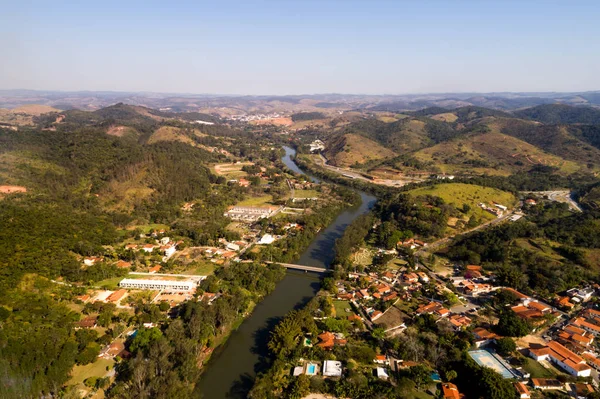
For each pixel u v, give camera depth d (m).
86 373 98.06
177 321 115.25
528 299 135.75
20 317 112.88
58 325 112.62
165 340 104.25
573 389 93.38
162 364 95.38
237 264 163.62
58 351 99.12
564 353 104.06
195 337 109.75
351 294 143.25
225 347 114.50
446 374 96.44
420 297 141.38
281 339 109.06
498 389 88.19
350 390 92.06
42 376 90.19
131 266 161.75
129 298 137.00
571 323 121.62
